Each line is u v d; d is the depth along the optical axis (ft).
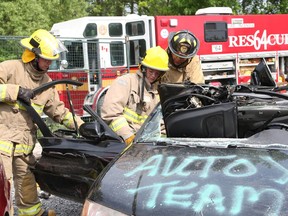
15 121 12.84
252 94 11.19
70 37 35.32
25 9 67.72
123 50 36.99
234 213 6.79
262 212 6.70
